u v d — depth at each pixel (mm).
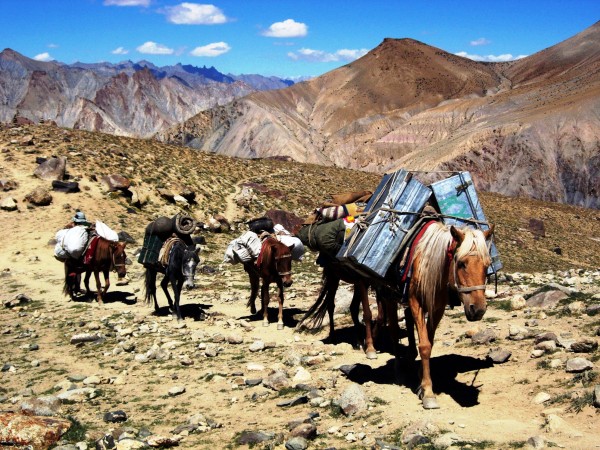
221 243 34938
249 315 17609
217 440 8570
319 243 12461
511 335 11312
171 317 17781
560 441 6746
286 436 8266
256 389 10836
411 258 8953
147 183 43188
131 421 9711
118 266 21297
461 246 8117
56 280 25234
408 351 10281
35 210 35688
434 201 10188
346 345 12930
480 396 8812
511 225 62875
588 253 56094
